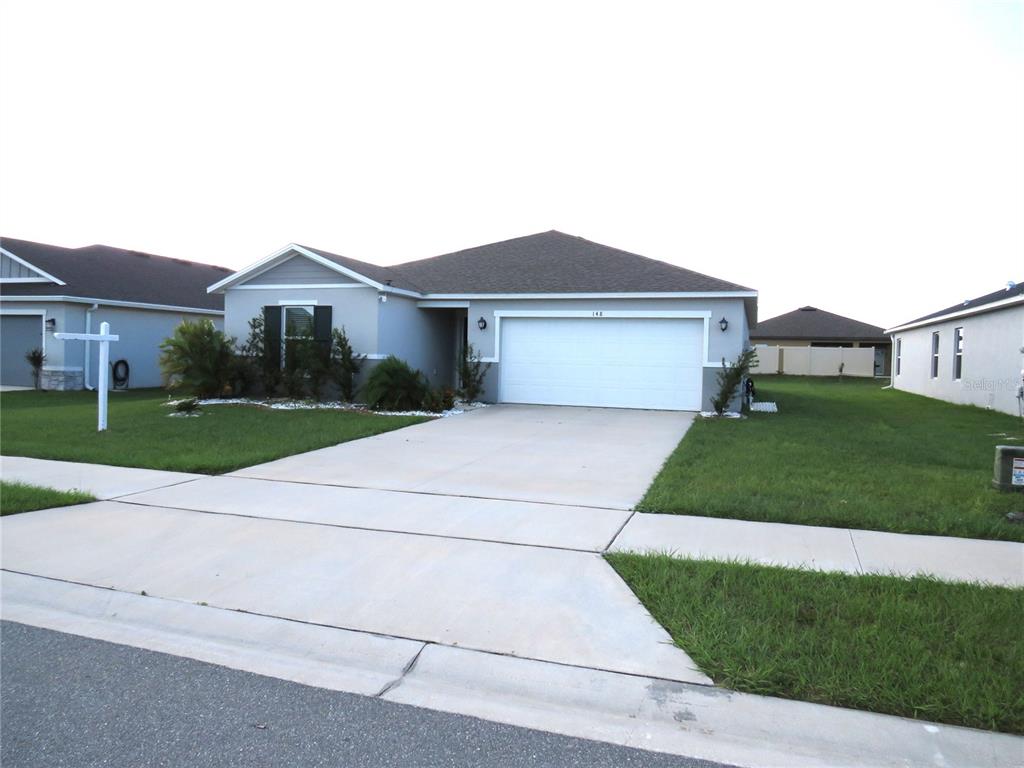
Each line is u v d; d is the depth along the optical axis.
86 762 3.07
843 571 5.15
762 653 3.84
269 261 17.38
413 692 3.75
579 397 17.05
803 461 9.49
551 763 3.09
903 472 8.74
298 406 16.12
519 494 7.79
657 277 16.92
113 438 11.23
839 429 13.27
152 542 6.06
